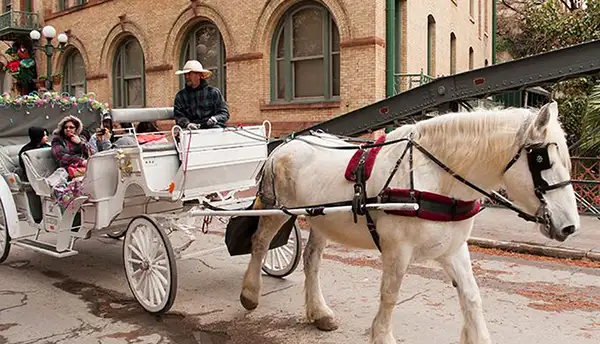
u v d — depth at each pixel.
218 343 5.17
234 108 16.84
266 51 16.14
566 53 8.62
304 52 15.69
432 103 10.11
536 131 3.69
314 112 15.12
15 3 25.17
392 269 4.23
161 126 18.72
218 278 7.30
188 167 6.03
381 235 4.28
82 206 6.71
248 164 6.74
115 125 9.45
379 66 14.11
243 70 16.52
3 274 7.63
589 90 15.36
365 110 11.06
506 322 5.57
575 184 11.19
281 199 5.36
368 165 4.43
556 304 6.14
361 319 5.71
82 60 22.72
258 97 16.23
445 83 9.91
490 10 29.19
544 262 8.12
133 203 6.59
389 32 14.45
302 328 5.48
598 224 10.14
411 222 4.08
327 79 15.16
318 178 4.85
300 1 15.34
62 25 22.77
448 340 5.12
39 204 7.82
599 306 6.06
